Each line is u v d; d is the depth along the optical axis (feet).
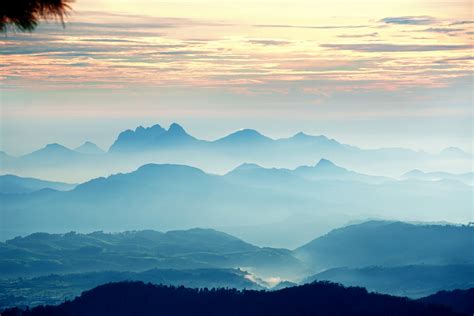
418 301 574.56
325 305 548.72
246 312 557.74
